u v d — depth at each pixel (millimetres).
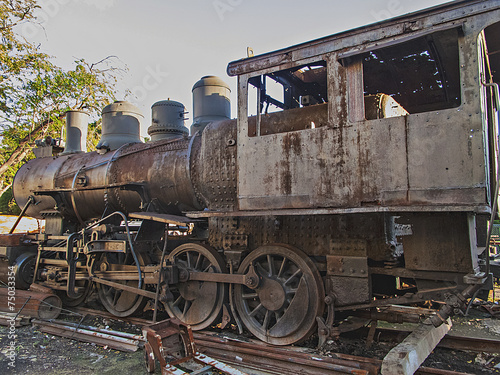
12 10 15266
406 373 3342
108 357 4551
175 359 4180
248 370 4031
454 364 4219
